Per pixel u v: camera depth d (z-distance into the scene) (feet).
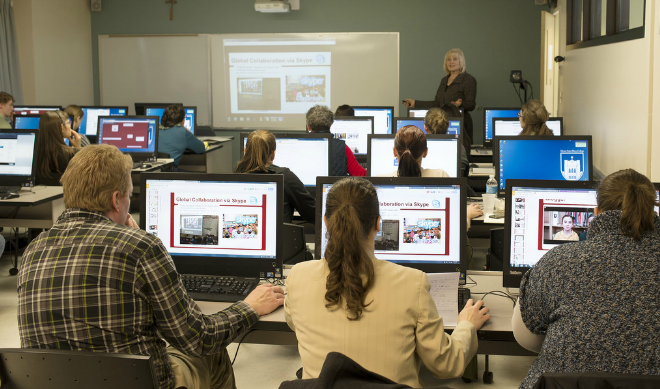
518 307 5.03
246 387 8.30
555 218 6.44
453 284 5.92
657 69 12.62
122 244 4.73
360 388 3.35
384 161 12.51
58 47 27.25
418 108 19.51
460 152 11.94
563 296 4.45
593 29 19.21
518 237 6.50
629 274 4.30
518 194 6.49
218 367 6.28
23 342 4.76
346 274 4.36
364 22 27.99
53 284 4.66
